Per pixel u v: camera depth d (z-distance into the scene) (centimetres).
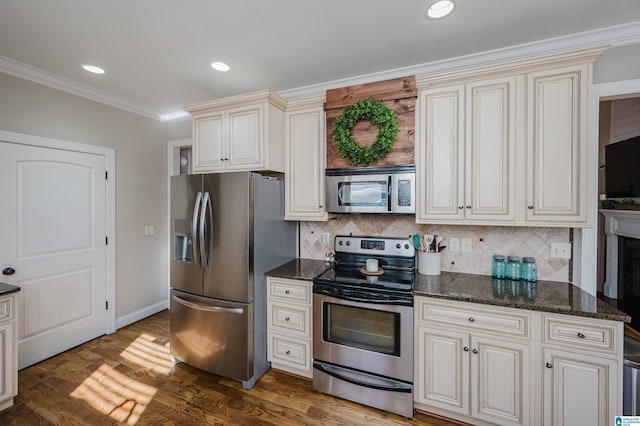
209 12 170
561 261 204
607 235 382
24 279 244
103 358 262
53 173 261
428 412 192
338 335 208
